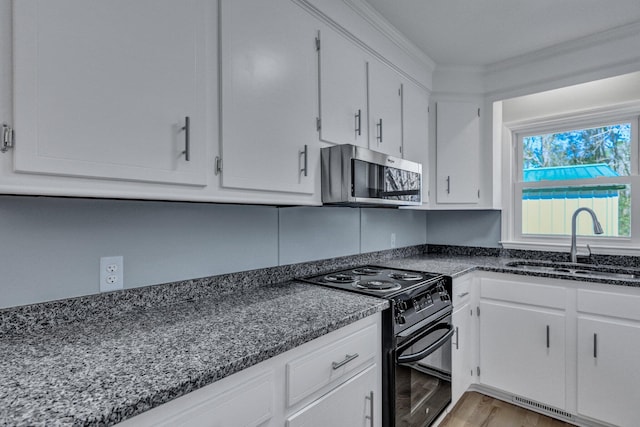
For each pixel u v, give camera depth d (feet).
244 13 4.04
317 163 5.12
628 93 7.59
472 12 6.23
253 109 4.14
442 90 8.52
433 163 8.48
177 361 2.66
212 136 3.71
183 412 2.41
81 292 3.69
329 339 3.71
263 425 2.99
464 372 7.08
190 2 3.53
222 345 3.00
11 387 2.25
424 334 5.27
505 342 7.09
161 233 4.37
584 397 6.19
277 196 4.50
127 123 3.03
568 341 6.37
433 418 5.70
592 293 6.12
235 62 3.93
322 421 3.58
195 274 4.72
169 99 3.33
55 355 2.78
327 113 5.27
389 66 6.86
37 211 3.41
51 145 2.60
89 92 2.80
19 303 3.30
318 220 6.79
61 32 2.65
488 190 8.72
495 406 7.13
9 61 2.44
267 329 3.42
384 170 5.83
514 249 8.95
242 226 5.36
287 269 6.05
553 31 6.91
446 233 10.18
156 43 3.24
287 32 4.61
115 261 3.95
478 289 7.48
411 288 5.25
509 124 9.14
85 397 2.12
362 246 7.94
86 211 3.74
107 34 2.91
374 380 4.44
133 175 3.06
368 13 5.98
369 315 4.28
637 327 5.69
